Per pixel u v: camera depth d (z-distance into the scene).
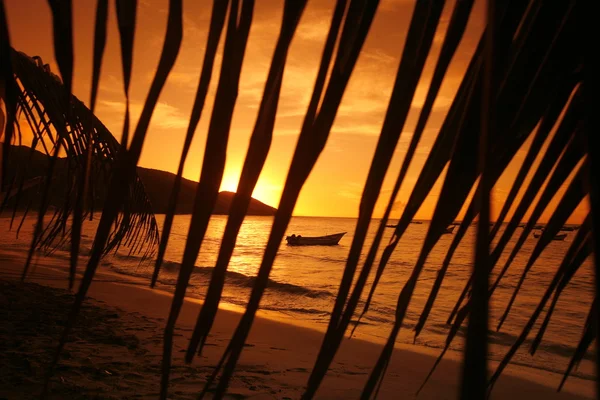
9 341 4.73
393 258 28.42
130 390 3.74
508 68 0.57
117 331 5.91
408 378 6.05
